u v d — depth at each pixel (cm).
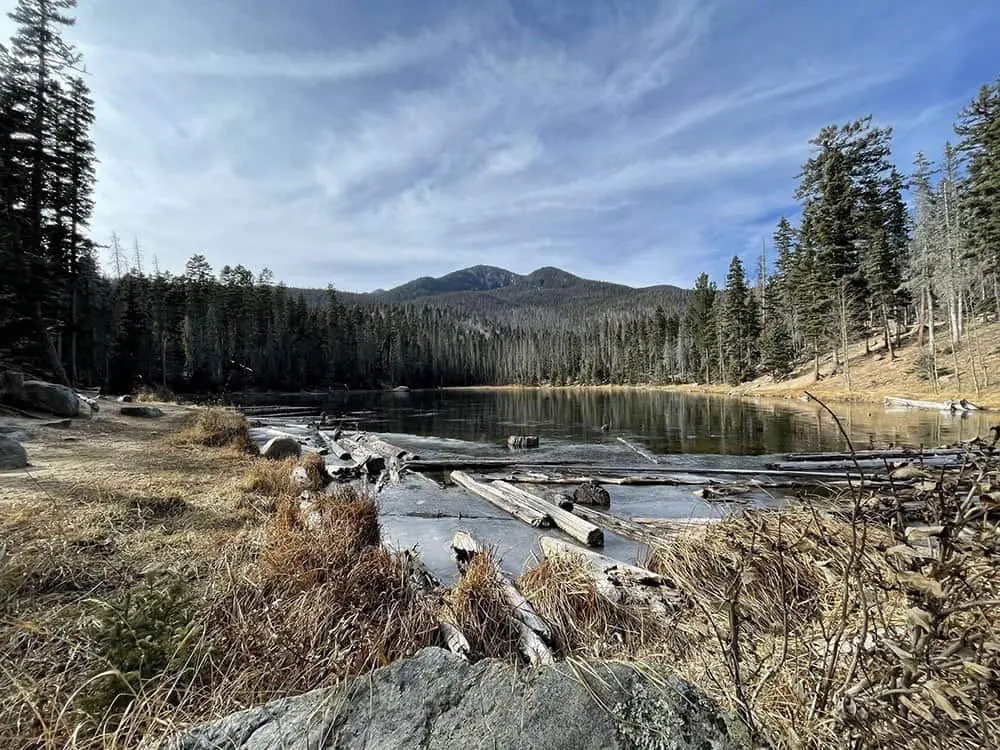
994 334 2888
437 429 2295
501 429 2277
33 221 2114
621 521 760
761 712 158
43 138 2120
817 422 2072
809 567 230
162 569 379
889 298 3441
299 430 2128
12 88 2027
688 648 270
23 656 249
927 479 145
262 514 570
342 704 150
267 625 278
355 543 464
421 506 917
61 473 678
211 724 149
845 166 3111
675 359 6644
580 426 2341
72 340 2527
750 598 257
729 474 1144
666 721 138
